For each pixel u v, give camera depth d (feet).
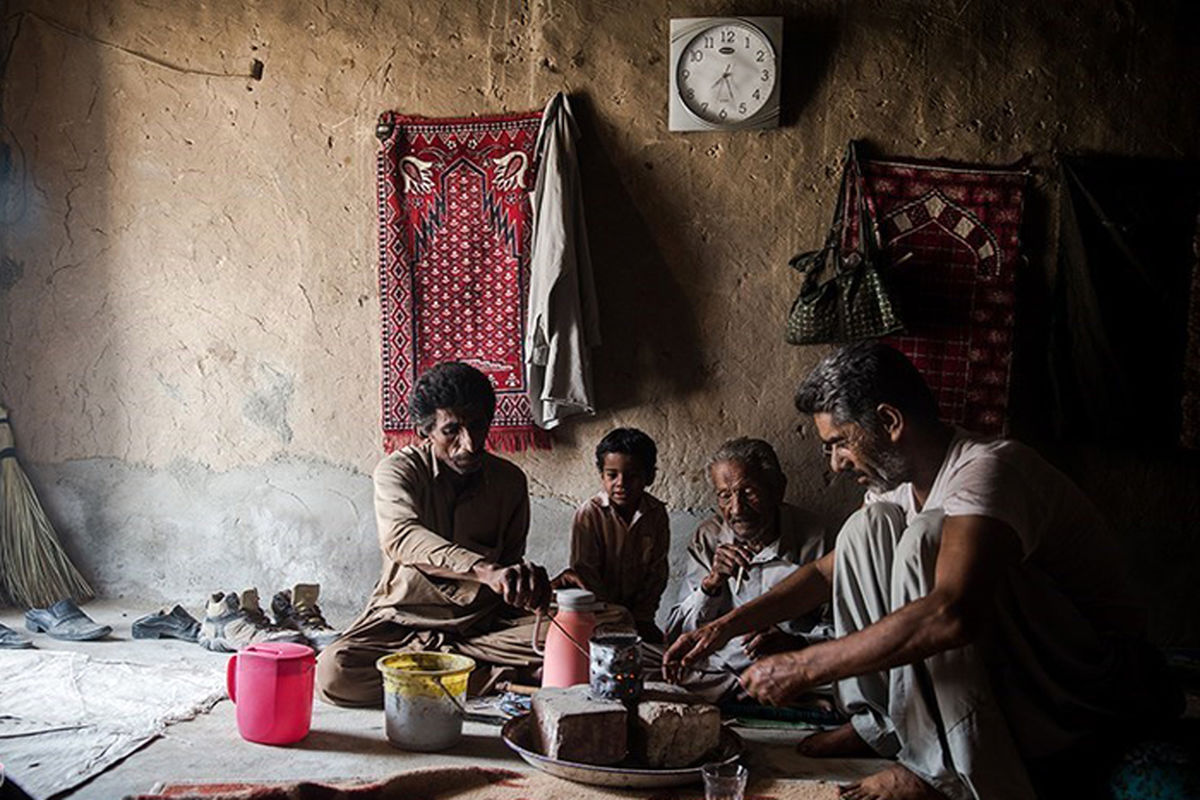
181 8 15.79
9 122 16.01
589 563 12.96
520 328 15.30
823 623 11.98
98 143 15.97
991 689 8.40
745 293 15.19
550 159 14.74
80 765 9.41
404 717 10.06
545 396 14.61
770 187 15.07
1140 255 14.52
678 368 15.31
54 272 16.11
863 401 8.68
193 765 9.58
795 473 15.21
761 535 12.18
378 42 15.52
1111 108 14.74
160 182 15.92
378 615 11.76
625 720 9.52
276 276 15.85
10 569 15.74
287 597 14.71
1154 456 14.79
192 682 12.10
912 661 7.95
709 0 14.99
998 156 14.85
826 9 14.89
